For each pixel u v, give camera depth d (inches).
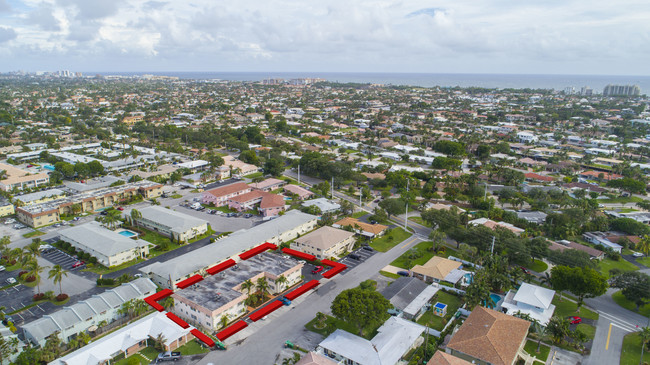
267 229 5698.8
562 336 3489.2
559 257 4849.9
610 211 7185.0
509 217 6486.2
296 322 3897.6
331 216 6579.7
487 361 3147.1
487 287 4020.7
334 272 4845.0
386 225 6520.7
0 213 6520.7
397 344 3395.7
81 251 5162.4
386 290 4313.5
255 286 4338.1
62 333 3528.5
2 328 3567.9
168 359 3341.5
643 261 5511.8
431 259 5059.1
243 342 3592.5
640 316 4138.8
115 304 3905.0
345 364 3265.3
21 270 4827.8
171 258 5196.9
